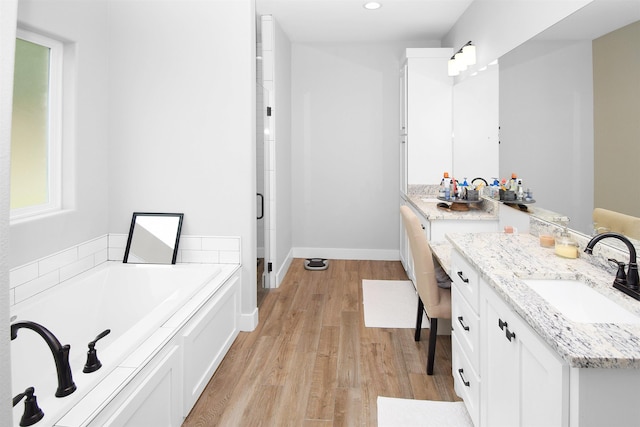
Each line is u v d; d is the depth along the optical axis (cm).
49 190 249
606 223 164
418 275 259
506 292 135
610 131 162
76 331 239
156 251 289
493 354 155
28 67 233
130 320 268
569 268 163
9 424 67
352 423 196
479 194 353
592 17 176
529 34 249
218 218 292
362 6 380
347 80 497
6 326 66
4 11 65
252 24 286
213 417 201
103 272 269
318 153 508
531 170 241
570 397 101
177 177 291
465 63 355
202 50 284
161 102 288
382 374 242
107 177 292
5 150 65
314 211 516
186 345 197
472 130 367
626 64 152
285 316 333
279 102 421
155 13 284
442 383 232
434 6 380
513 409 135
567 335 105
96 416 130
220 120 287
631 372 97
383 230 512
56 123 250
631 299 128
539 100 234
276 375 240
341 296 381
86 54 264
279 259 421
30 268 221
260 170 376
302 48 498
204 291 239
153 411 166
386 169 504
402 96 464
